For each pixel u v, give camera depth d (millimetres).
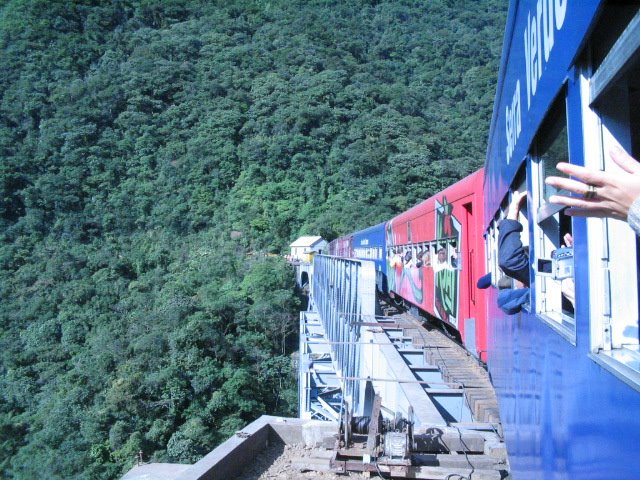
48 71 93125
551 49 2172
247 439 6133
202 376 32406
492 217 5445
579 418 1895
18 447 31844
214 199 76312
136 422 30234
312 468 5941
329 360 18766
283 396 35688
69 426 30938
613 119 1641
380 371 11164
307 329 25344
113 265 57156
